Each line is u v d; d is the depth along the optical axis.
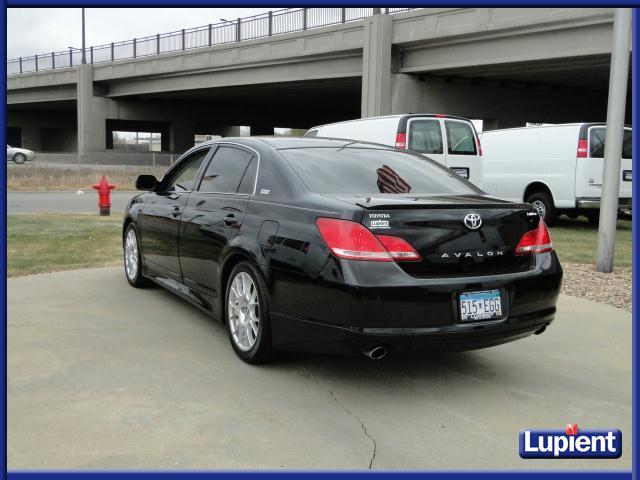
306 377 4.19
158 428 3.38
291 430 3.40
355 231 3.68
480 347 3.90
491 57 24.14
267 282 4.12
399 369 4.40
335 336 3.73
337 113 60.62
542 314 4.12
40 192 24.12
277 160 4.58
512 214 4.10
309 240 3.87
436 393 3.98
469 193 4.70
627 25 7.59
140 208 6.43
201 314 5.70
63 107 63.53
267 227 4.23
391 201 3.84
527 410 3.75
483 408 3.77
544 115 32.44
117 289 6.64
